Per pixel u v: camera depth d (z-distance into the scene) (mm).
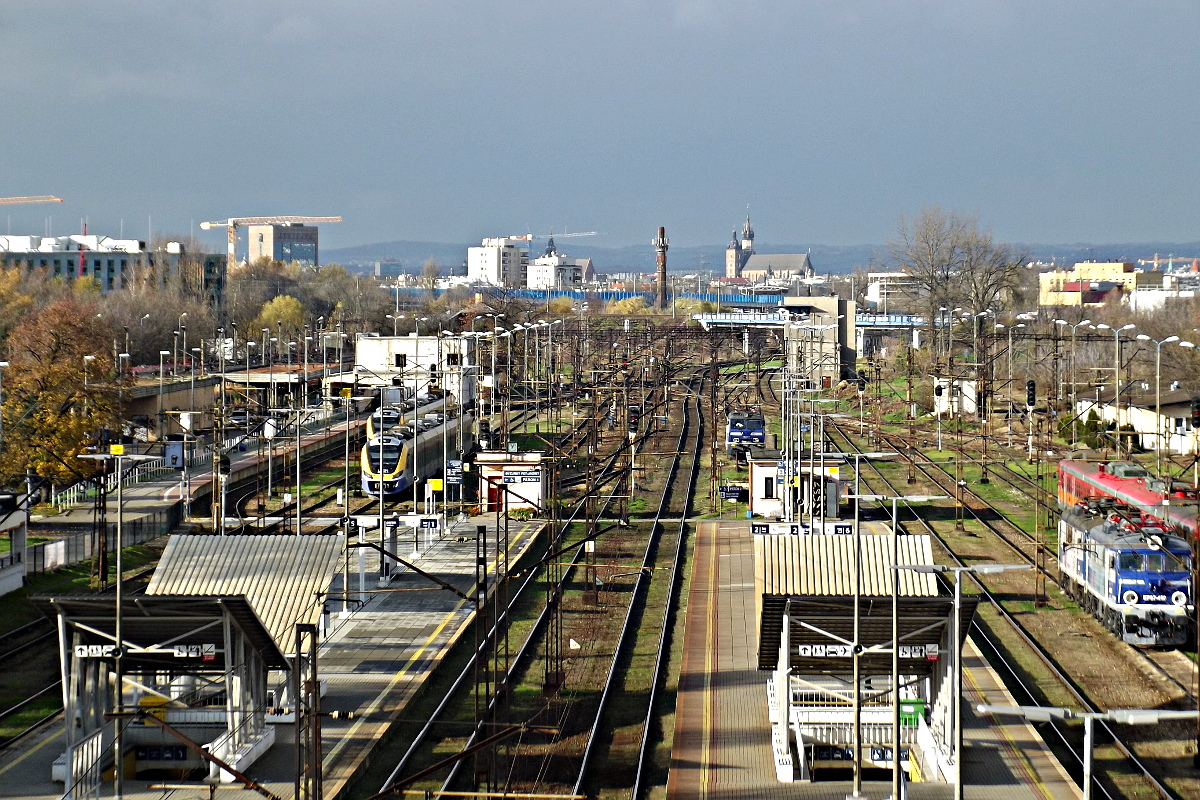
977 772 71188
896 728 61094
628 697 89000
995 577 126125
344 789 69938
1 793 69312
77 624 70750
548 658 92188
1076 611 111438
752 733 79188
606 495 169875
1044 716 51562
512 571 127188
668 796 68250
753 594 118750
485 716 80625
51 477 155750
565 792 70938
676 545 144750
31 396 155500
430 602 113312
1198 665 77000
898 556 76875
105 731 74062
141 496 165125
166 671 74938
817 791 68750
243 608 70875
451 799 68688
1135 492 115375
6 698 86438
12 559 115938
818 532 122250
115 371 187000
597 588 122125
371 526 126438
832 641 76250
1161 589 99375
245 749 72875
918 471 198375
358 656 95750
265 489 176625
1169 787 71688
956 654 60000
